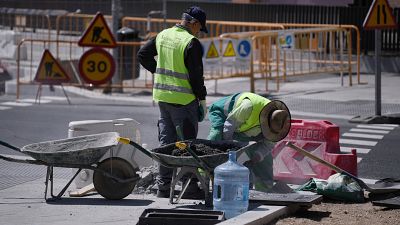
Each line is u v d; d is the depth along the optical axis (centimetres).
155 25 4778
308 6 4434
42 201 1527
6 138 2362
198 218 1278
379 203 1472
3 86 3494
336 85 3703
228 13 4716
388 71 4153
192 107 1517
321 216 1398
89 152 1470
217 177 1341
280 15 4541
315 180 1560
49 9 5138
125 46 3688
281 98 3259
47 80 3188
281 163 1758
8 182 1755
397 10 4162
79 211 1430
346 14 4297
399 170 1928
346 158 1705
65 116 2795
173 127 1535
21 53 4097
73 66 3659
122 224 1329
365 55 4181
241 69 3553
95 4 5047
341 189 1513
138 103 3188
